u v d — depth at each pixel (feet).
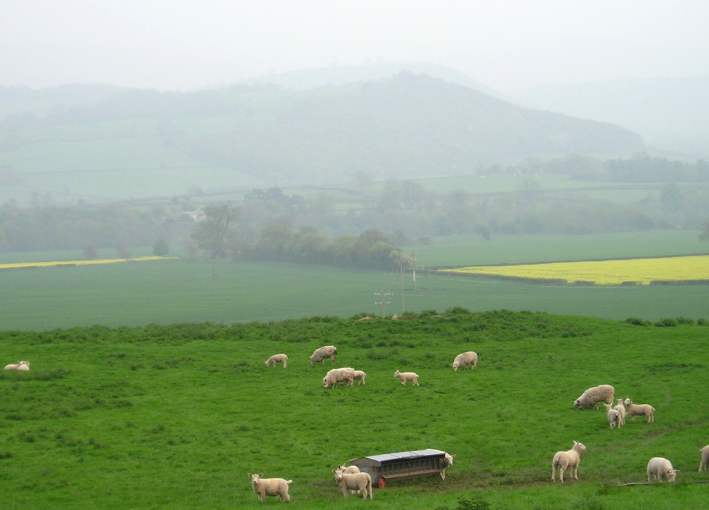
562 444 127.95
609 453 122.62
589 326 213.25
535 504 97.25
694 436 127.75
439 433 134.31
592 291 464.65
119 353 190.19
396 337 204.13
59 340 207.10
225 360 185.47
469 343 198.90
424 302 455.63
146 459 125.08
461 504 96.27
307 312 450.30
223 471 120.06
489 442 129.59
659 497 97.71
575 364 176.96
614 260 629.92
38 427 138.62
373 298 491.31
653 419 137.69
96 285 652.07
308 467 120.98
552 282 517.14
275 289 574.97
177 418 144.36
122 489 113.19
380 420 142.00
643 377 164.35
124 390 161.07
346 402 153.17
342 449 128.06
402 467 116.47
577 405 146.10
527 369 174.29
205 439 133.69
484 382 164.45
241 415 146.00
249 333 213.25
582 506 95.30
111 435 135.44
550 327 210.59
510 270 590.55
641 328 212.84
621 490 102.73
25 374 169.07
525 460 121.90
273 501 108.17
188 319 452.35
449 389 160.25
